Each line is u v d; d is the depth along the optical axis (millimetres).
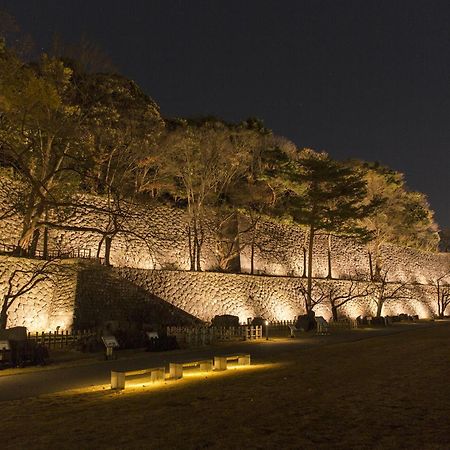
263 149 49250
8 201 30391
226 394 10922
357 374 13008
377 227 57875
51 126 23953
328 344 25453
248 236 45469
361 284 53094
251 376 13805
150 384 13336
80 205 20844
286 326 38438
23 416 9766
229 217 43500
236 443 7074
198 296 36344
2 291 25344
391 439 6938
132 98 35594
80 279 27891
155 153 37625
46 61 24062
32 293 26750
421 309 62094
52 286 27922
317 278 47844
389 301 57281
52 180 26219
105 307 28438
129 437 7648
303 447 6770
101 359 19688
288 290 44094
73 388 13391
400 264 64438
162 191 43188
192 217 39469
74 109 25422
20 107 20781
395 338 25281
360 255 58219
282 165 45625
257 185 47406
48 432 8219
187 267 39844
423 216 65125
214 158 40250
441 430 7281
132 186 39562
